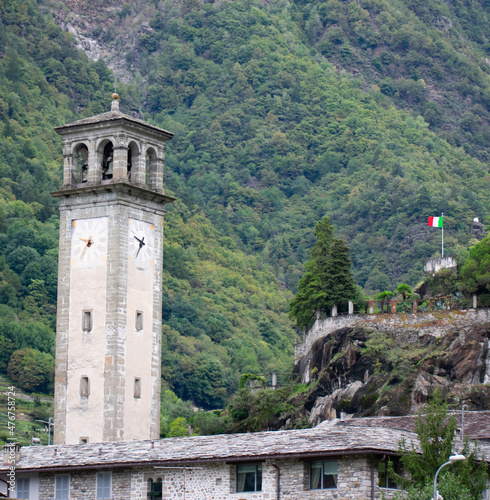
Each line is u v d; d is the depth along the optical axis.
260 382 185.62
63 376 125.81
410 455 82.19
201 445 94.06
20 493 95.50
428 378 156.00
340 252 183.62
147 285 128.75
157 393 127.88
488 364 156.00
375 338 166.62
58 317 127.31
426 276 184.88
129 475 92.69
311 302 181.62
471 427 105.50
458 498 79.25
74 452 99.25
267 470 86.75
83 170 133.75
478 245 170.88
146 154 134.50
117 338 124.38
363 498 82.81
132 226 128.25
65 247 128.75
